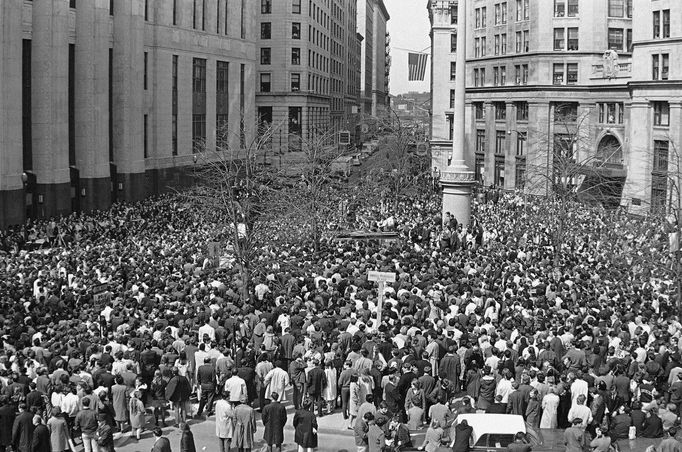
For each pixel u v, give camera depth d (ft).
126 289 104.01
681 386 70.90
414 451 61.93
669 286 120.37
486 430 57.93
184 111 278.26
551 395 65.62
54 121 199.62
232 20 312.71
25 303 95.25
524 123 311.88
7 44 180.55
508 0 319.27
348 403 75.31
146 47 255.70
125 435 71.77
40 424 61.26
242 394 68.85
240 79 320.70
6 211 182.09
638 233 150.82
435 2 397.60
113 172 237.86
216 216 183.83
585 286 109.19
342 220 178.81
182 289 102.01
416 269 119.44
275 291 111.04
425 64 292.81
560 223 158.71
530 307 94.22
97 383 71.15
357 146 499.92
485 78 337.93
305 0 404.98
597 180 248.73
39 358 73.82
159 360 76.54
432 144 397.39
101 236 170.19
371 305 91.97
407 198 262.26
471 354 75.00
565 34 296.51
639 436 66.23
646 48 243.40
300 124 408.46
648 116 243.81
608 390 69.87
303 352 79.15
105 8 219.82
